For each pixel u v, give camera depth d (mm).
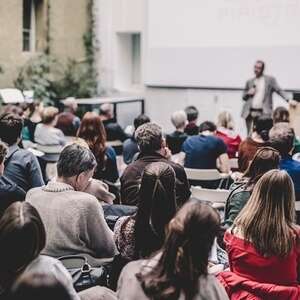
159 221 3004
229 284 3152
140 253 3047
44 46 13805
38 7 13734
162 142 4613
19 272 2111
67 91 14094
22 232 2158
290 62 11703
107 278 3350
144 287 2199
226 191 5551
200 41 12812
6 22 12836
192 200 2352
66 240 3311
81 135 5508
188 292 2158
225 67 12531
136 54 14875
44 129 7746
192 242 2174
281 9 11695
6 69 12938
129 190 4477
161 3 13281
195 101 13094
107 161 5594
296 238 3121
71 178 3479
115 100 13328
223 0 12383
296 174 4875
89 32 14586
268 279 3119
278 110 7676
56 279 2070
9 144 4984
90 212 3346
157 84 13602
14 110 8836
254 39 12078
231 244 3205
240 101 12445
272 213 3096
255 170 4074
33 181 5020
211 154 6492
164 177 3029
